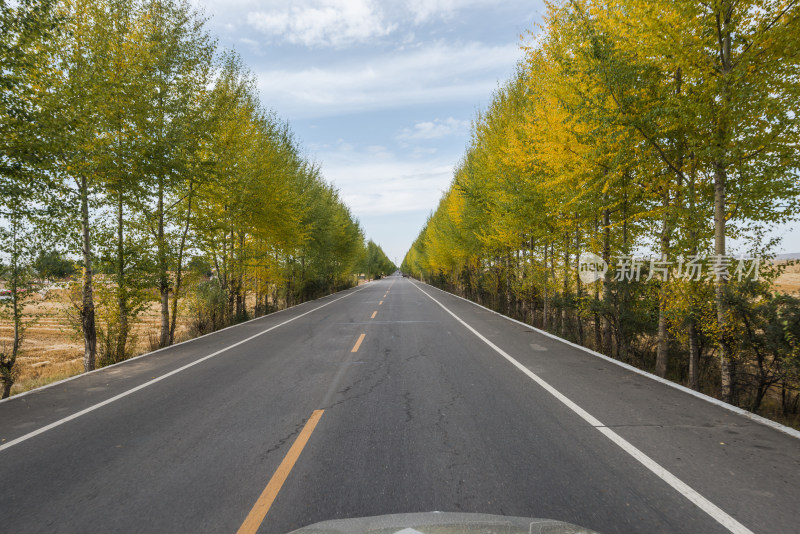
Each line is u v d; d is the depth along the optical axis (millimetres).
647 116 6512
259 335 11633
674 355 9195
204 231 13750
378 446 3846
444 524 2246
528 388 5699
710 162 6941
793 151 6016
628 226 9570
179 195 13430
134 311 11203
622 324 9242
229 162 13781
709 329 6875
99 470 3520
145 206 11781
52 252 9930
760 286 6109
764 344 5980
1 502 3041
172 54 11195
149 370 7543
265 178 16500
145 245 11352
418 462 3488
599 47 6840
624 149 7242
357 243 43656
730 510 2701
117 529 2660
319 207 27703
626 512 2684
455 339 10023
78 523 2738
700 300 7117
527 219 12305
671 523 2562
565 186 9773
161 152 10523
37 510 2914
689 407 4820
